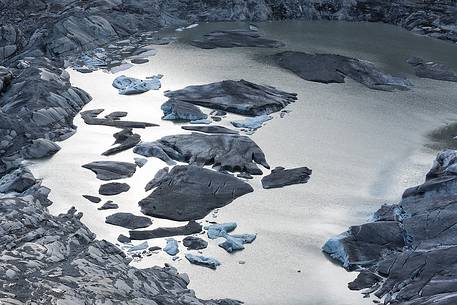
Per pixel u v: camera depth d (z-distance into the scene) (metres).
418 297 36.12
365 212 47.00
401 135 60.00
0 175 52.09
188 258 41.34
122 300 31.69
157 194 48.59
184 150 54.62
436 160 49.59
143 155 54.38
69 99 63.12
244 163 53.16
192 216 46.25
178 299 34.66
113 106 64.25
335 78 73.38
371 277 39.62
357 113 64.69
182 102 63.53
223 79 71.69
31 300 28.69
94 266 34.97
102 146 55.94
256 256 42.00
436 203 44.12
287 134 59.25
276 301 37.62
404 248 41.91
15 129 55.47
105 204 47.09
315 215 46.69
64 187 49.12
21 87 63.03
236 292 38.38
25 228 38.22
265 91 67.69
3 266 31.81
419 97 69.69
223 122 61.47
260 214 46.72
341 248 41.84
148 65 75.44
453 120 63.88
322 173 52.44
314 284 39.38
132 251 41.84
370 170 53.19
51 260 34.47
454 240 40.72
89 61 75.94
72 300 29.80
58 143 56.34
